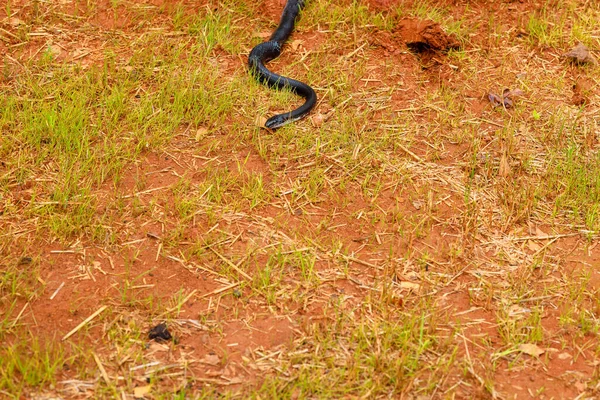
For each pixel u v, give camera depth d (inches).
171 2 156.9
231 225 136.9
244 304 131.6
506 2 159.8
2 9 154.9
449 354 129.1
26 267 132.8
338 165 142.6
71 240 135.0
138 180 139.8
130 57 151.2
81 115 143.8
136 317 130.1
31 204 136.7
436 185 141.5
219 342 129.1
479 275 134.6
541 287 134.0
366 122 146.4
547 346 130.2
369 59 153.4
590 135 145.9
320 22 156.7
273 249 135.2
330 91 149.2
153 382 126.3
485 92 150.1
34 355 127.0
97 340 128.6
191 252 134.6
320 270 134.1
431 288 133.5
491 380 127.9
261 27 156.3
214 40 153.5
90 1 156.3
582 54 153.2
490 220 138.5
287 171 141.9
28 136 141.9
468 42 155.0
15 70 148.5
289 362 128.1
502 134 146.0
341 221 138.2
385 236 137.2
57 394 125.5
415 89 150.6
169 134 144.2
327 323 130.6
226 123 145.9
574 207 139.8
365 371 127.6
